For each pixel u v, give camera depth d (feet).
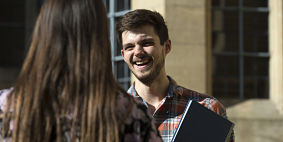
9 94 3.96
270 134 22.97
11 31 28.43
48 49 3.89
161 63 6.96
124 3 24.89
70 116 3.75
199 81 21.43
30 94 3.81
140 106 4.00
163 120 6.88
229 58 24.27
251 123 22.91
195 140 5.45
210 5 22.45
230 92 24.04
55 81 3.80
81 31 3.91
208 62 22.02
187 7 21.50
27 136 3.70
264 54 24.81
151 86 7.01
